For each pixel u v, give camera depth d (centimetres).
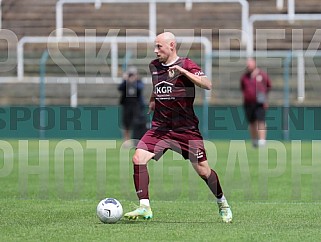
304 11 10456
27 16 10625
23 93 9694
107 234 2767
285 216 3372
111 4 10656
